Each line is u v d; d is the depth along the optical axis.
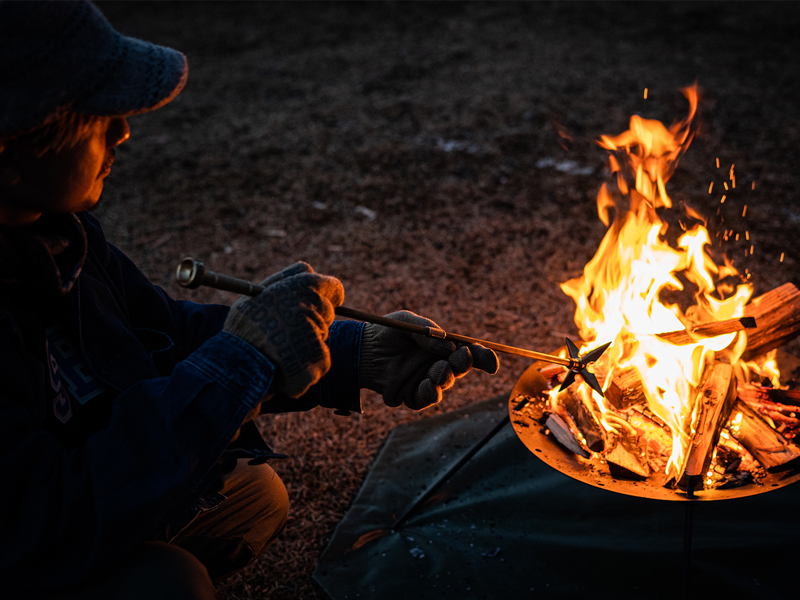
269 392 0.97
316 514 1.92
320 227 3.70
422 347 1.31
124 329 1.16
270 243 3.56
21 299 1.01
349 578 1.69
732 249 3.20
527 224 3.60
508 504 1.90
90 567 0.89
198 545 1.26
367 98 5.37
